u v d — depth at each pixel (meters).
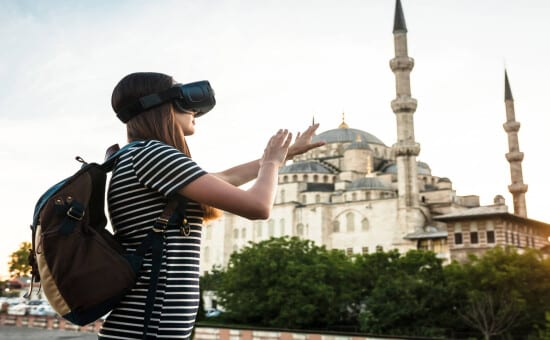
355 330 56.84
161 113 2.99
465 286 50.09
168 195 2.57
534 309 46.62
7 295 120.06
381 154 132.50
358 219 102.31
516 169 101.50
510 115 104.38
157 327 2.50
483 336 47.91
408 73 92.38
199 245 2.77
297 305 58.50
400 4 92.38
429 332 47.44
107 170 2.80
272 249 67.06
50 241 2.39
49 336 36.28
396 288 51.53
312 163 119.38
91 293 2.39
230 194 2.57
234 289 67.06
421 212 97.50
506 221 71.69
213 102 3.18
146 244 2.60
